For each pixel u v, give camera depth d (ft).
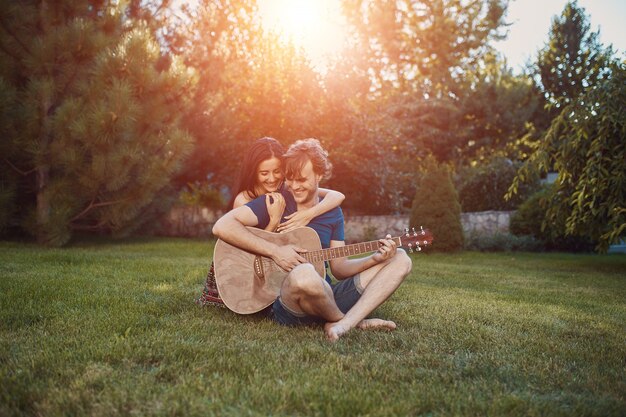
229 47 41.16
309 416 5.93
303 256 9.87
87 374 6.88
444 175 31.37
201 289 13.64
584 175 23.22
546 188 35.01
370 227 36.88
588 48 71.51
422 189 31.50
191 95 29.12
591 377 7.60
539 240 34.78
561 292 16.80
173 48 36.63
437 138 67.36
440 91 71.15
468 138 71.31
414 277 18.92
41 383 6.58
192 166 37.86
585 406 6.35
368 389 6.65
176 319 10.13
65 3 26.40
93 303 11.37
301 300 9.04
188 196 46.01
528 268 24.36
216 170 40.14
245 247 9.66
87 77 26.68
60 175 27.71
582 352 8.97
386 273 9.78
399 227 37.04
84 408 5.98
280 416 5.86
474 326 10.53
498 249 34.99
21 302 11.10
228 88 39.50
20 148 25.23
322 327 9.71
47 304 11.05
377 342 8.89
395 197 40.93
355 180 39.34
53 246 26.45
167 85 26.76
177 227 40.68
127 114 24.16
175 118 28.55
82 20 25.85
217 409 5.94
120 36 27.68
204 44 37.99
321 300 8.91
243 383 6.71
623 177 21.88
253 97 38.86
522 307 13.26
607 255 32.48
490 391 6.82
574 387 7.18
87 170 25.03
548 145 24.84
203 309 10.97
